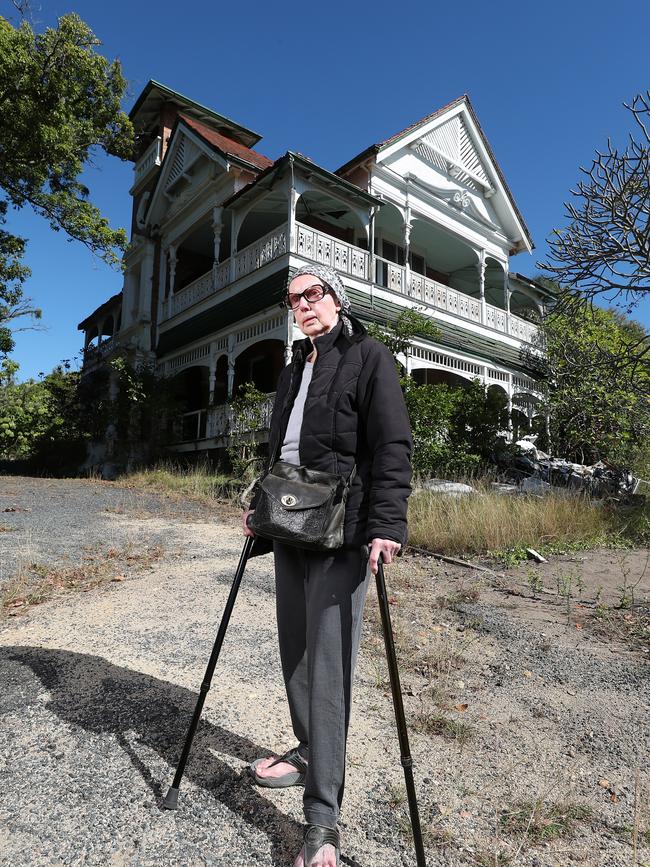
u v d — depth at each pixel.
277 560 2.01
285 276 11.80
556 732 2.57
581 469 12.05
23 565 4.92
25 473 18.31
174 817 1.86
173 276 16.97
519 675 3.18
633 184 8.77
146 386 15.69
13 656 3.07
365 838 1.82
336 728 1.68
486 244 17.80
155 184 18.17
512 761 2.31
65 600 4.11
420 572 5.54
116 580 4.64
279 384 2.20
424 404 10.41
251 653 3.24
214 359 14.50
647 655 3.54
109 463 15.11
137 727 2.39
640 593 4.87
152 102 18.28
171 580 4.69
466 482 10.14
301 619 1.98
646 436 11.80
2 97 12.41
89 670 2.92
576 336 13.83
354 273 13.19
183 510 8.88
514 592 4.84
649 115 8.29
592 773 2.25
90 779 2.04
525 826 1.91
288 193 12.29
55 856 1.67
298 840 1.78
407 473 1.76
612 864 1.76
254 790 2.02
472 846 1.81
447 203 16.20
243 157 14.73
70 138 13.45
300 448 1.88
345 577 1.77
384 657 3.32
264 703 2.66
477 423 12.20
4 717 2.43
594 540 7.07
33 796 1.93
